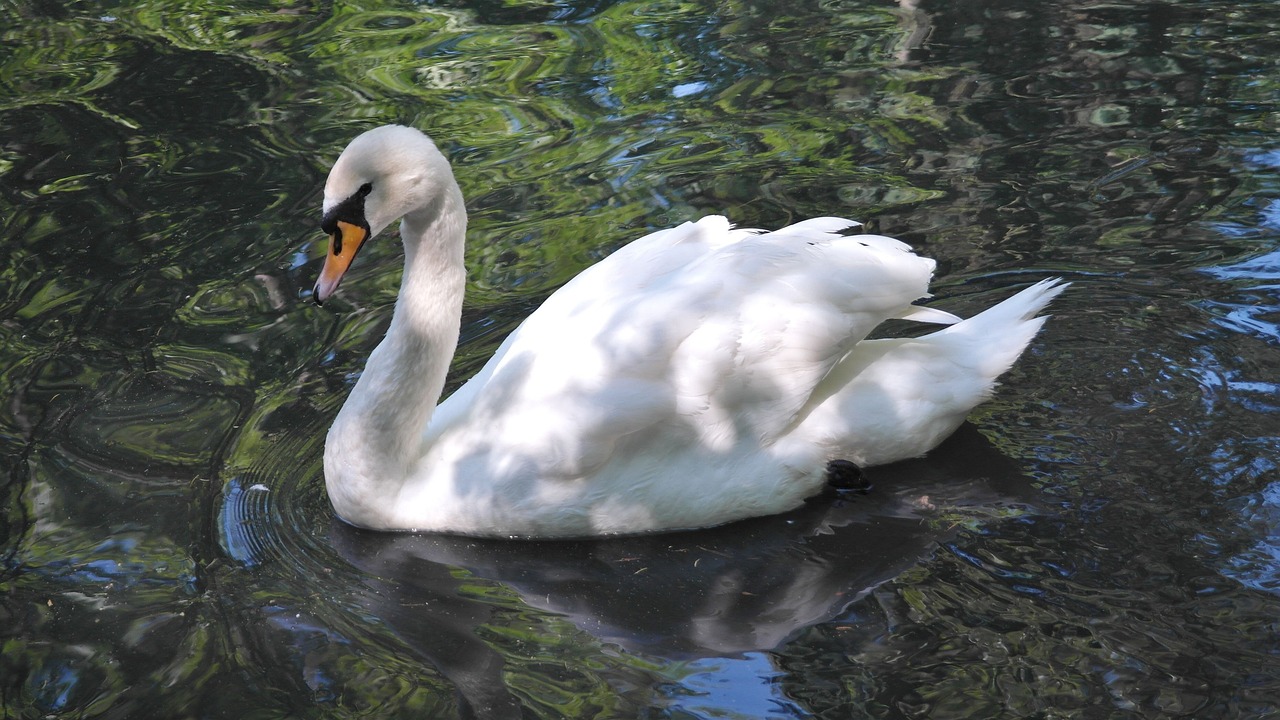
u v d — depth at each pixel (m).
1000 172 11.33
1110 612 6.62
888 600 6.89
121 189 11.85
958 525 7.45
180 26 16.17
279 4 16.91
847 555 7.35
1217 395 8.30
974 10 15.09
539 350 7.85
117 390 9.01
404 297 7.73
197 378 9.12
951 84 13.11
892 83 13.24
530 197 11.41
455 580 7.36
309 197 11.49
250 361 9.30
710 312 7.64
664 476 7.66
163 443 8.45
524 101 13.38
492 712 6.18
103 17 16.61
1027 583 6.91
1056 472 7.77
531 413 7.65
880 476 7.96
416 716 6.17
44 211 11.51
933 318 8.01
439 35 15.49
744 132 12.41
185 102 13.77
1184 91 12.52
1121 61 13.30
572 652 6.65
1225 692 6.03
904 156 11.72
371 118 13.10
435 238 7.67
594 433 7.51
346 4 16.80
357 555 7.61
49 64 15.01
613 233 10.70
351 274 10.44
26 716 6.23
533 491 7.62
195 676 6.47
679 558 7.51
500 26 15.68
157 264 10.55
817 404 7.86
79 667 6.55
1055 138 11.83
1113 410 8.27
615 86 13.66
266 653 6.65
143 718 6.18
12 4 17.20
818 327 7.66
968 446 8.09
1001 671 6.27
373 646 6.73
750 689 6.29
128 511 7.82
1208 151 11.39
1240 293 9.38
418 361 7.69
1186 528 7.20
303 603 7.09
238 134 12.91
